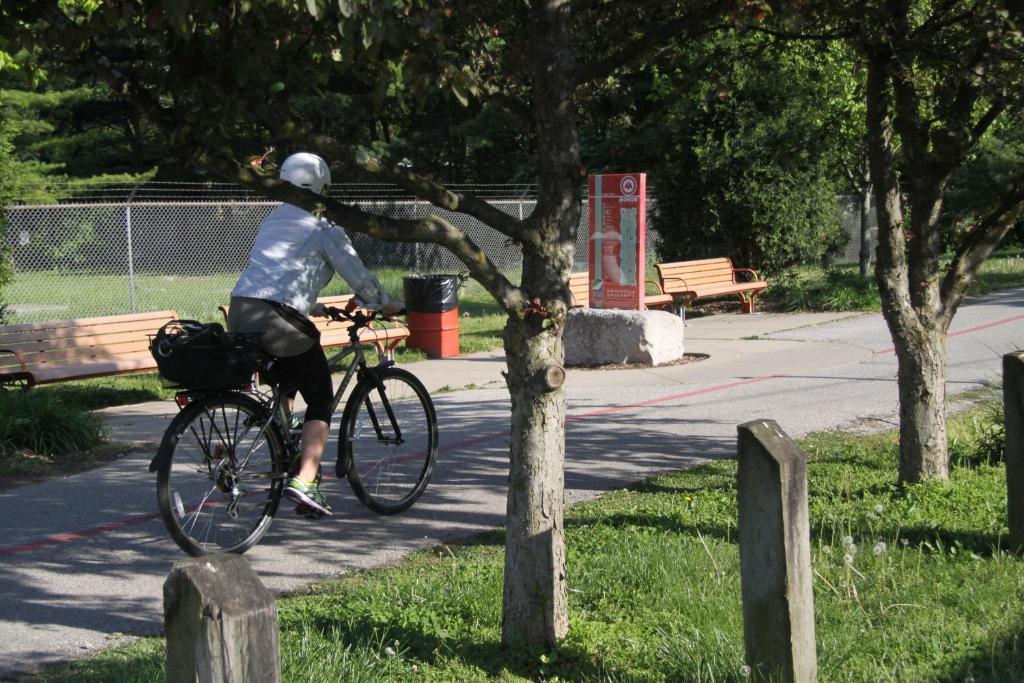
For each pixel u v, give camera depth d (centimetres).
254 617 311
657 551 710
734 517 834
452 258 3778
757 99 2566
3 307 1764
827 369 1636
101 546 818
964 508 816
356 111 3675
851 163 2716
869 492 884
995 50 798
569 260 569
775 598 474
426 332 1864
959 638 575
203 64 534
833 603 620
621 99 830
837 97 2181
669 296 2289
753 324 2280
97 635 634
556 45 560
